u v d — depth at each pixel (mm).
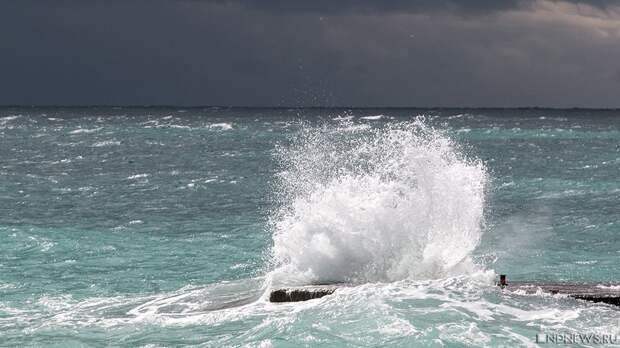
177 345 17969
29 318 21609
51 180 67000
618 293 20922
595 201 52594
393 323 17906
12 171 75375
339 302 19922
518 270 30281
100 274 29141
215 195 56188
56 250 33875
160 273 29406
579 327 17938
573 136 155000
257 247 35000
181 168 80250
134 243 35969
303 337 17453
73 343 18578
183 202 51938
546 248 35000
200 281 28062
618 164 86688
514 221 43469
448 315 18516
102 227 40594
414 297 20062
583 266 31000
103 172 75312
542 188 61125
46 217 43969
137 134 155250
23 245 34938
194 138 142125
